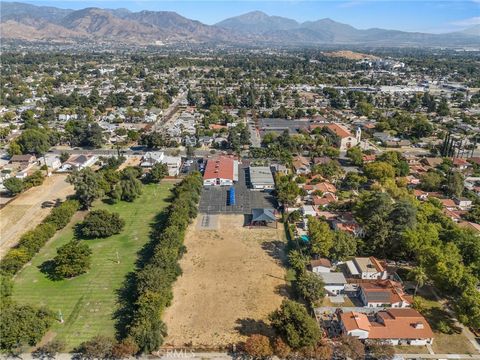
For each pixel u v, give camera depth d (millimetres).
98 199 150250
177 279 101062
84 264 101688
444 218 118875
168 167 178125
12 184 149500
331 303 92812
